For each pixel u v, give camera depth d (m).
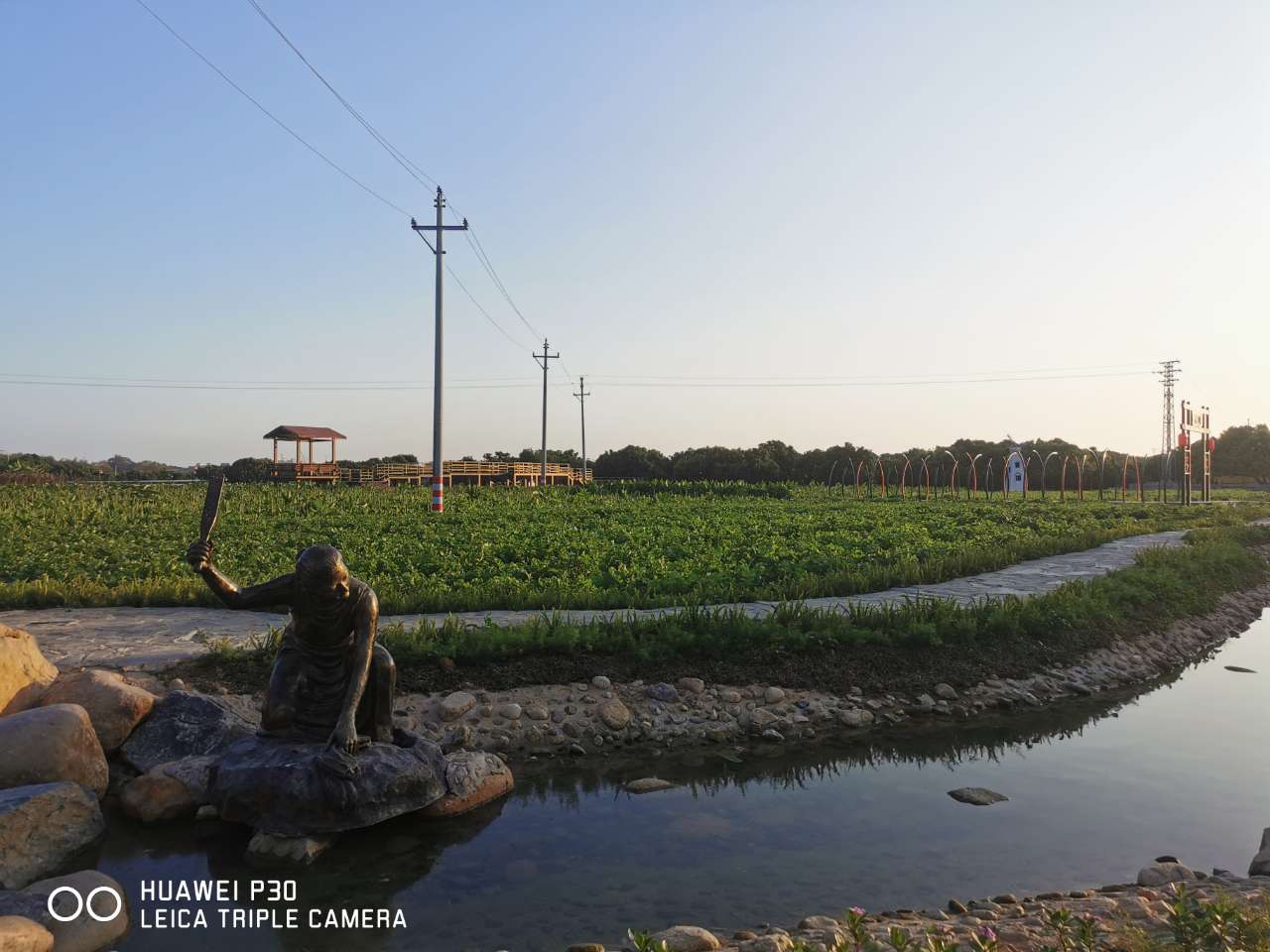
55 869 6.57
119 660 10.02
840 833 7.53
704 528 29.19
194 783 7.64
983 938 4.48
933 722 11.08
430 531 27.70
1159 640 15.73
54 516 33.28
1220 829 7.73
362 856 6.91
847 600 15.91
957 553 22.39
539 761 9.33
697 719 10.44
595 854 7.02
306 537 25.17
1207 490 60.06
